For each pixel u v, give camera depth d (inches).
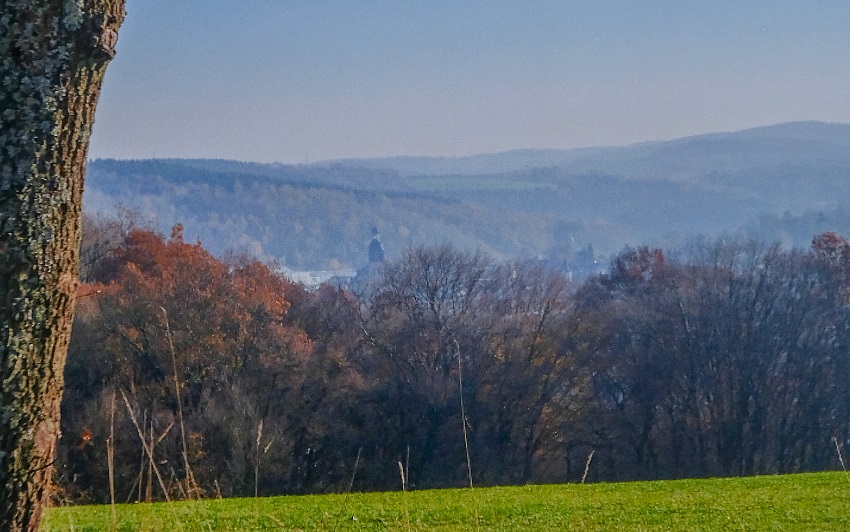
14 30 206.4
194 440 1865.2
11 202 208.7
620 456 2802.7
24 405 212.5
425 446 2516.0
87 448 1467.8
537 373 2662.4
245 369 2361.0
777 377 2898.6
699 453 2859.3
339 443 2418.8
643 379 2832.2
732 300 3009.4
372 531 889.5
